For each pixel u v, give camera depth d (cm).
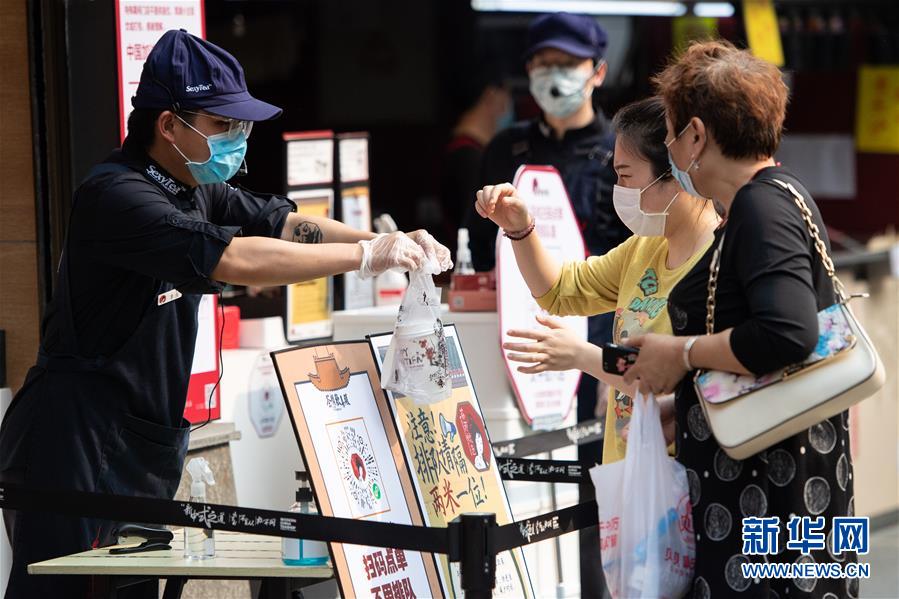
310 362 724
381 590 714
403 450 754
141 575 729
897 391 1684
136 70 945
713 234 712
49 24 941
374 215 2358
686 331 659
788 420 607
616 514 677
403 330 756
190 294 799
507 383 1113
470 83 2291
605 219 1231
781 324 593
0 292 977
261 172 2119
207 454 1012
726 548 638
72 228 765
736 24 2061
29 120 956
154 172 766
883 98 2153
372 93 2334
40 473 777
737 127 629
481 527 673
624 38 2175
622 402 768
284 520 703
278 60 2250
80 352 782
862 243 2062
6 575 958
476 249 1303
